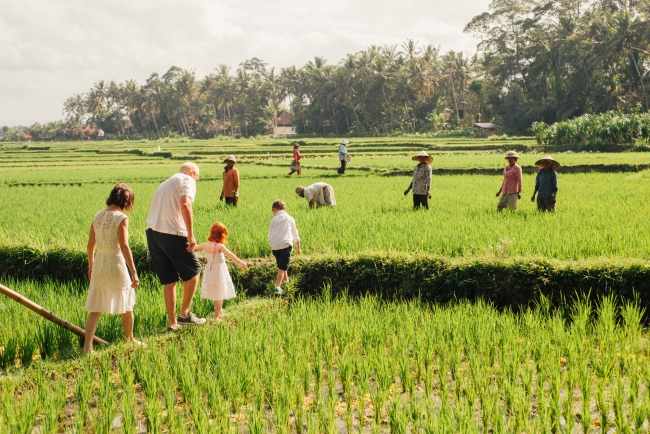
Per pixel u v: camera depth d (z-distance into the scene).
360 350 6.77
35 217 15.38
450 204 17.16
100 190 24.92
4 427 4.88
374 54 110.00
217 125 147.38
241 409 5.46
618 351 6.45
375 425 4.77
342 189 22.88
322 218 13.98
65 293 9.08
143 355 6.37
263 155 54.62
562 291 8.26
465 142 69.00
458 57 108.69
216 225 7.91
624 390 5.46
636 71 76.81
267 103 140.12
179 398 5.70
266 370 6.00
